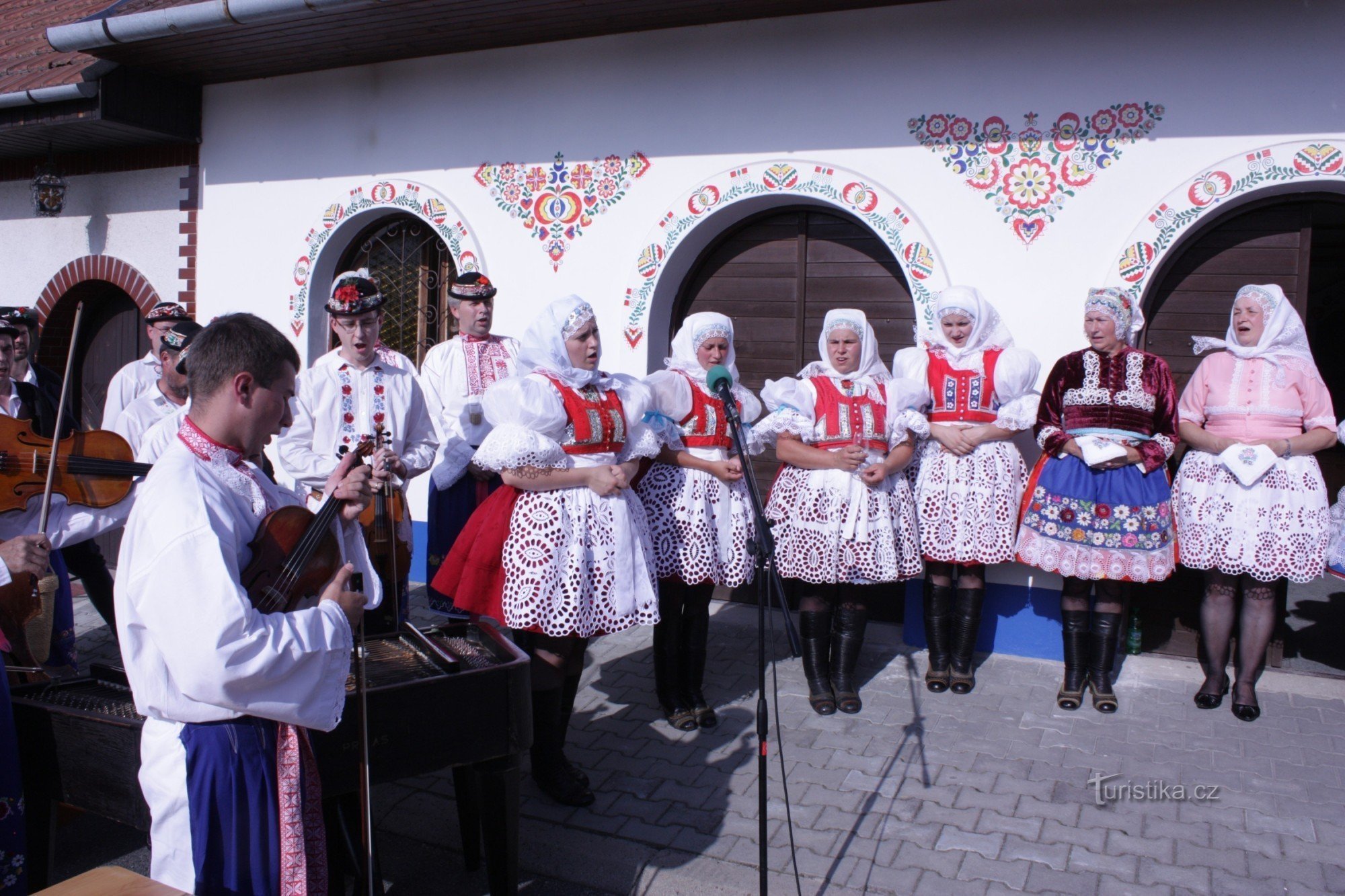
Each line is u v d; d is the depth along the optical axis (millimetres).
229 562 2131
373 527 4188
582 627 3641
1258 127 4746
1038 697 4797
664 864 3453
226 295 7449
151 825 2359
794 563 4566
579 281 6242
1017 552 4723
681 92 5879
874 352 4758
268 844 2252
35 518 3473
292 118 7090
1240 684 4582
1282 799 3812
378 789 4043
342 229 7004
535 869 3439
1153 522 4457
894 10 5348
